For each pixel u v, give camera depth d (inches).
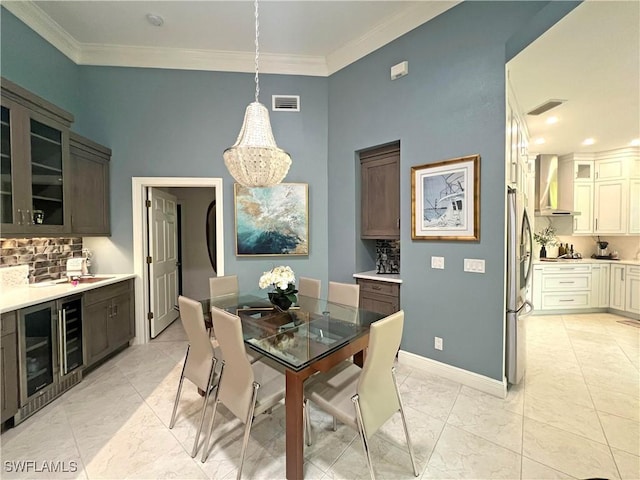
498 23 91.7
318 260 150.5
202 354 76.4
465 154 100.1
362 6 109.2
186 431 79.1
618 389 98.7
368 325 83.7
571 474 64.2
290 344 71.2
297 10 112.0
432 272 109.7
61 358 96.0
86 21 116.6
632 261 180.5
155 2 107.4
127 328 134.2
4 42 100.6
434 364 109.5
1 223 88.2
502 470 65.3
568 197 192.4
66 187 110.1
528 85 103.2
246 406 62.6
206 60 140.8
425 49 109.8
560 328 160.6
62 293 96.0
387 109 122.8
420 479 63.1
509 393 96.5
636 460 67.9
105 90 136.3
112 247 138.2
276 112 145.5
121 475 64.7
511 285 94.0
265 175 85.3
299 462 61.4
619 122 137.4
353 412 60.9
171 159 141.1
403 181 117.8
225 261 145.1
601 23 72.6
